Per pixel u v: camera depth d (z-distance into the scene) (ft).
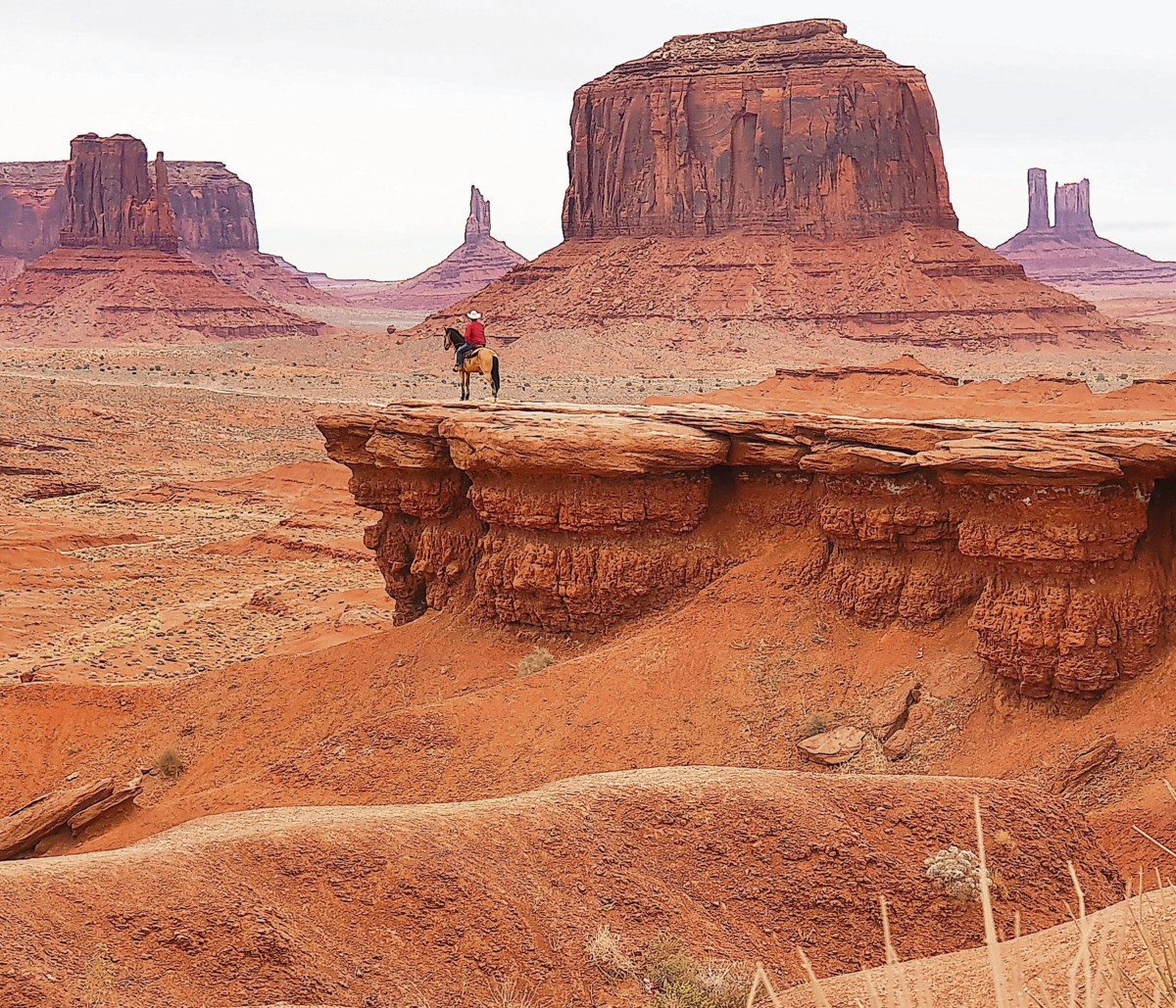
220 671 136.67
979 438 105.81
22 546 272.72
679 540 124.98
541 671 116.47
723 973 62.34
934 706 105.19
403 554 146.00
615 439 122.11
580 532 125.70
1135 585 99.96
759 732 106.83
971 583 110.42
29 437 476.54
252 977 57.93
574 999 60.80
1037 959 45.83
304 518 313.73
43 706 132.98
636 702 110.22
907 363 390.01
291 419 564.30
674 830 72.33
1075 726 99.19
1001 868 73.15
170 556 276.62
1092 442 100.42
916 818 75.31
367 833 68.03
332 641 183.52
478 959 61.98
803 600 117.19
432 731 109.70
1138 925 25.64
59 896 59.47
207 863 64.08
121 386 638.12
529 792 78.48
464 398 144.15
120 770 124.26
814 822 73.61
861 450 112.27
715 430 123.44
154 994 55.67
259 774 111.75
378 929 62.69
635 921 66.23
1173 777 87.92
